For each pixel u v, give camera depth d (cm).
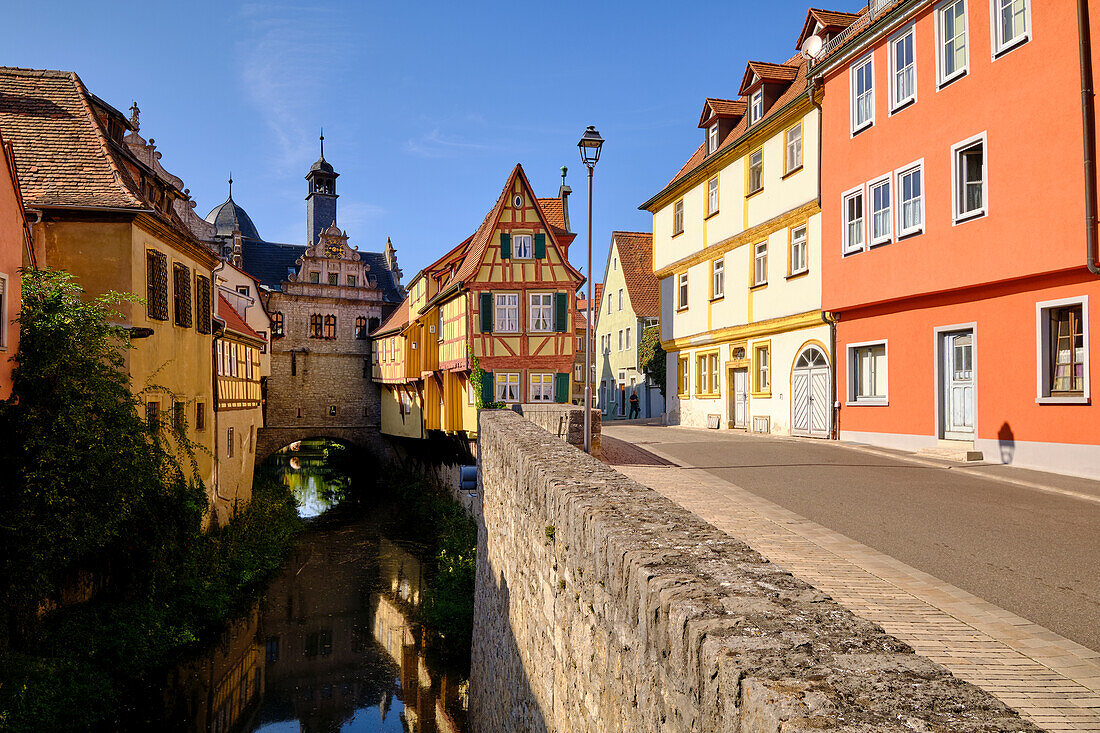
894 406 1708
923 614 534
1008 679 423
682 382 2942
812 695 197
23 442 1296
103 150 1777
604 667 390
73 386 1352
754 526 818
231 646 1703
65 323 1385
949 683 206
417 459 4222
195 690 1473
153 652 1456
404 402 4353
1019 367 1364
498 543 950
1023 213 1329
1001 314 1409
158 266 1828
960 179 1488
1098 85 1199
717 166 2570
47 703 1153
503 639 872
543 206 4000
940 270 1527
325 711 1425
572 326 3130
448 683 1562
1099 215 1196
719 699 229
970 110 1452
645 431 2431
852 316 1866
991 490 1063
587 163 1605
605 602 389
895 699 195
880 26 1689
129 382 1468
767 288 2248
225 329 2475
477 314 3095
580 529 450
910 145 1617
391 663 1662
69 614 1412
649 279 4766
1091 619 525
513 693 768
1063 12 1256
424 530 3072
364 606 2047
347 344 4991
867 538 766
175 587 1720
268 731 1333
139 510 1479
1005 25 1382
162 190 2305
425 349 3788
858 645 234
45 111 1858
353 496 4122
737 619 257
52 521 1264
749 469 1289
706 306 2675
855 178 1806
